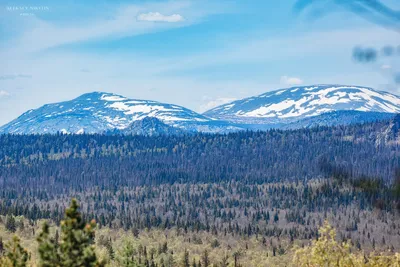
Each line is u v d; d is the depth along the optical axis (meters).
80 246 67.25
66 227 67.31
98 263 67.88
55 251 67.75
